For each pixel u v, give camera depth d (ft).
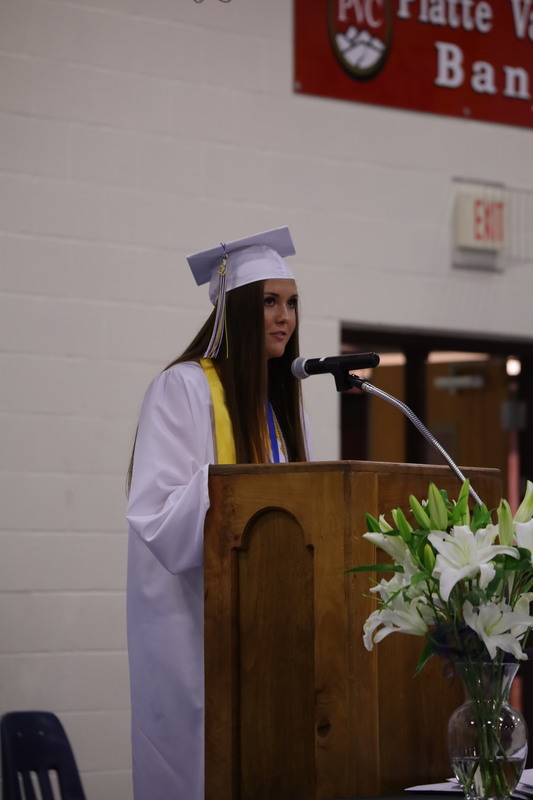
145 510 22.39
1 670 38.42
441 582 14.07
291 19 45.19
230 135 43.62
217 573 19.25
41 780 20.40
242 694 18.92
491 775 14.79
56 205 40.37
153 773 22.29
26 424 39.34
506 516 14.90
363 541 18.01
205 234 42.83
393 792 18.21
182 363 24.44
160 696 22.34
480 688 14.83
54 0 40.75
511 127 49.39
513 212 49.06
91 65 41.24
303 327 44.57
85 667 39.55
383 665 18.39
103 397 40.52
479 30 49.06
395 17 47.32
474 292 48.11
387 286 46.34
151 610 22.72
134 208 41.63
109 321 40.86
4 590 38.65
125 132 41.68
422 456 49.83
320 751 17.75
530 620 14.49
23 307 39.65
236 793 18.74
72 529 39.73
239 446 23.30
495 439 51.13
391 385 49.60
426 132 47.62
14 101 39.99
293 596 18.61
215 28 43.62
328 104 45.70
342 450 48.37
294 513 18.44
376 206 46.34
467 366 50.75
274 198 44.34
